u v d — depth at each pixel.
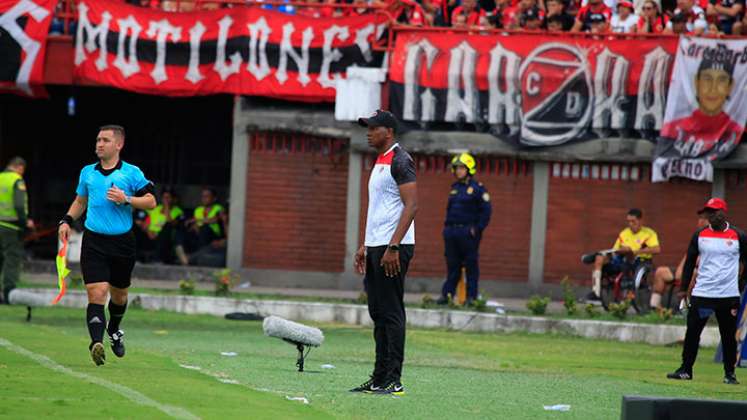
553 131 87.94
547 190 89.56
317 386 42.00
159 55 91.56
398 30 89.31
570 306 76.06
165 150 106.81
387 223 39.91
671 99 85.50
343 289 92.00
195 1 91.81
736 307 52.72
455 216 78.38
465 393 42.84
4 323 63.59
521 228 89.94
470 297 78.75
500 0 92.38
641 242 82.25
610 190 88.94
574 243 89.50
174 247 97.19
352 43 90.12
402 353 40.62
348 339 65.44
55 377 39.31
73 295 76.38
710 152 85.31
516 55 88.00
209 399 36.03
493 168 90.19
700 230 53.03
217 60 91.06
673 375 53.16
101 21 91.69
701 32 86.75
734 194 86.81
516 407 39.50
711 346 69.69
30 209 106.31
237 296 80.00
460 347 63.16
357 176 91.69
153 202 43.53
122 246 43.38
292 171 92.81
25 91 92.00
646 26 88.94
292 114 92.00
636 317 75.12
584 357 61.12
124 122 107.00
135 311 75.81
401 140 89.81
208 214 96.94
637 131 87.12
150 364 46.09
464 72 88.56
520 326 73.12
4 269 75.62
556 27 88.44
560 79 87.56
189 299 77.19
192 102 106.31
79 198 43.91
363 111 88.38
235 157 93.19
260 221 93.12
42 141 106.94
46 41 91.50
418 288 90.94
